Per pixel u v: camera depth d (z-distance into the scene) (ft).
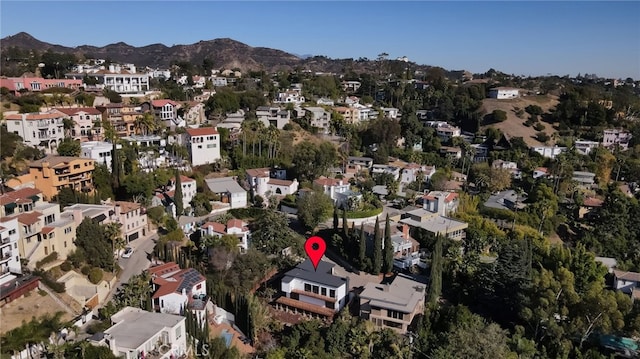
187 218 374.63
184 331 215.72
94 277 262.06
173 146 454.81
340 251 338.54
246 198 412.36
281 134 549.54
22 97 463.42
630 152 606.55
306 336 240.94
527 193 485.97
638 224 413.80
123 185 367.66
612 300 234.79
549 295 246.88
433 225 377.50
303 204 372.99
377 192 461.78
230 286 284.00
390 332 236.43
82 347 185.47
